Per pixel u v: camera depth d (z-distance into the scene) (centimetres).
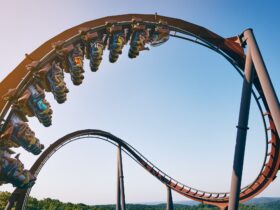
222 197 4009
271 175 3122
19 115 1212
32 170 3048
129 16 1792
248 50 1798
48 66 1314
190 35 2023
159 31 1838
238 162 1691
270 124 2623
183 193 4572
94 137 4241
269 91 1534
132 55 1758
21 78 1347
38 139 1290
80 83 1486
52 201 15800
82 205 16525
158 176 4822
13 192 2541
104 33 1655
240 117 1753
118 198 4619
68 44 1425
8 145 1183
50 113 1300
